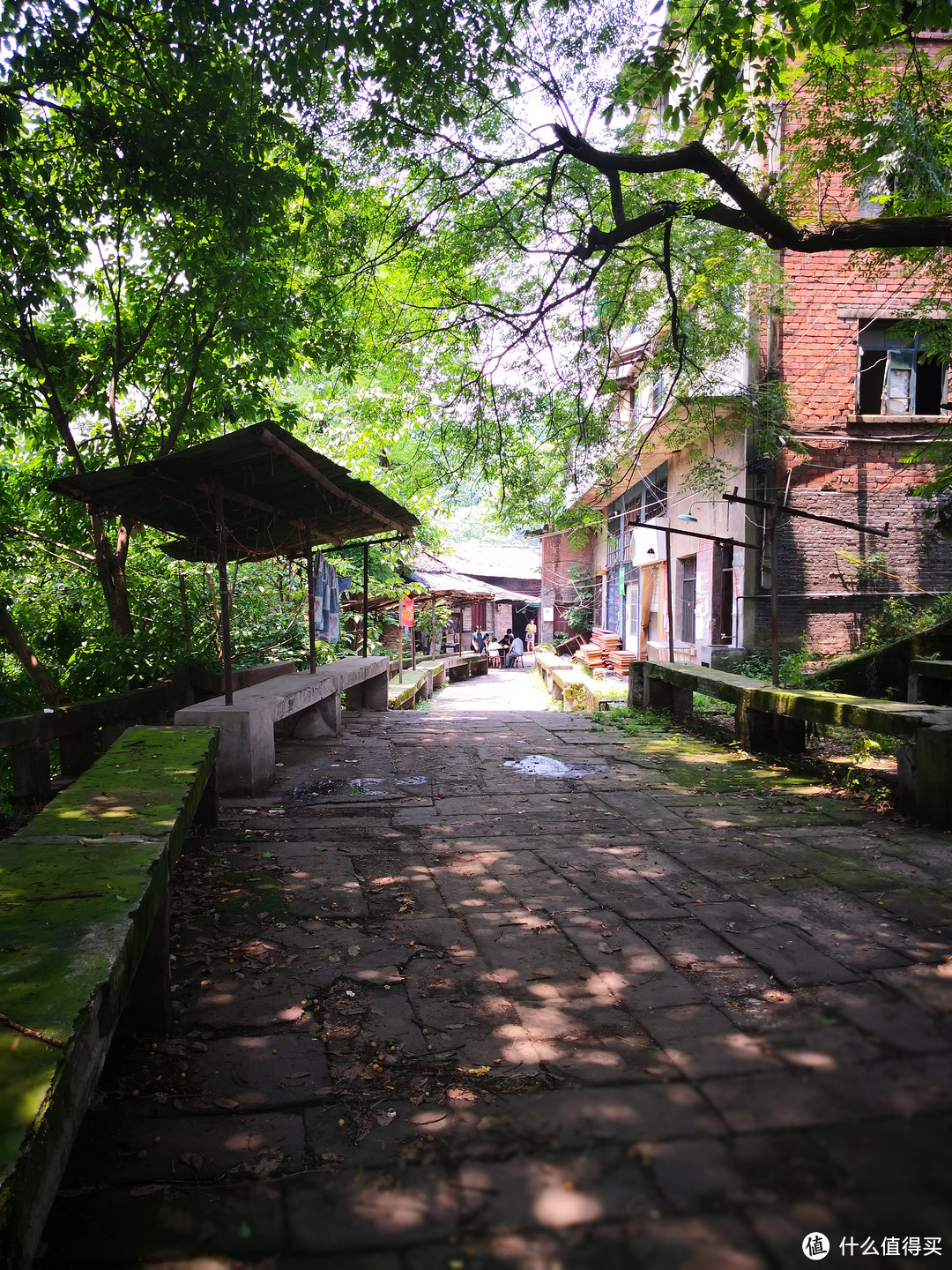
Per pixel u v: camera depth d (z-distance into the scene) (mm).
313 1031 2902
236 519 8406
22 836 2986
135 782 3740
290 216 9570
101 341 9516
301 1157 2225
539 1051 2736
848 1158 2164
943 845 5008
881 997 3070
